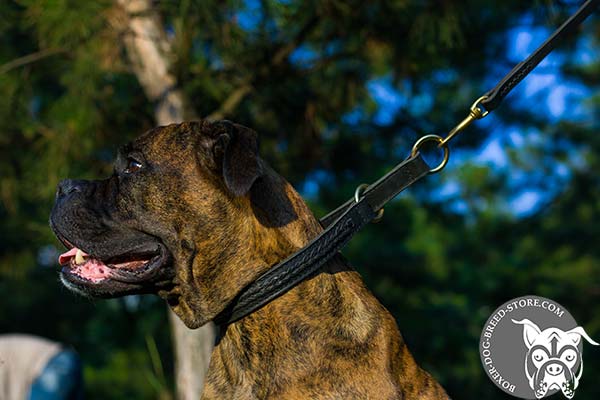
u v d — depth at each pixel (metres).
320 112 8.67
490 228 18.55
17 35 9.09
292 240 4.59
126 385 16.72
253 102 8.49
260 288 4.43
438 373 16.06
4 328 18.39
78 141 8.27
